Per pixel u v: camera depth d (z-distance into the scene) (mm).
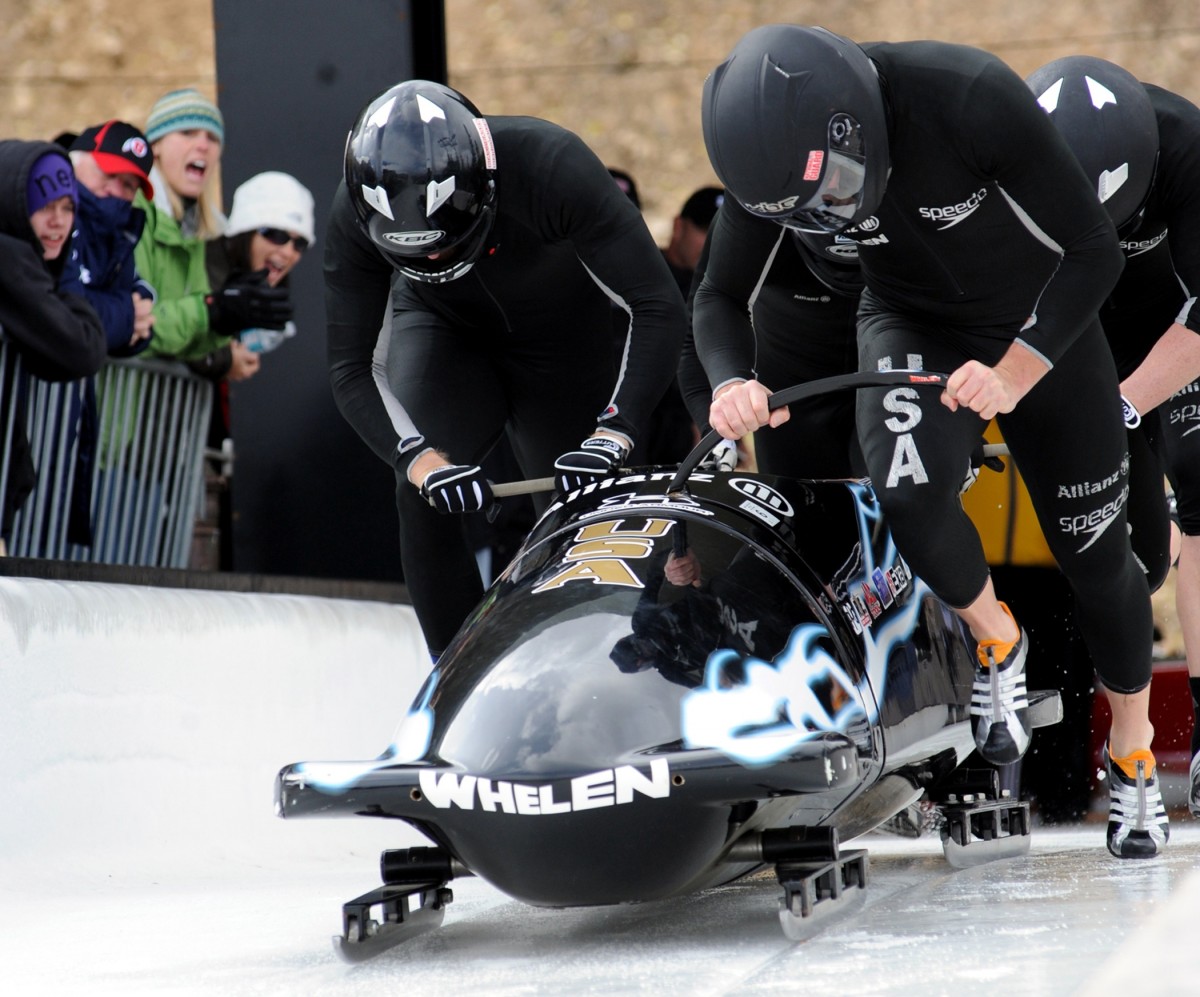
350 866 18859
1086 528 13711
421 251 13000
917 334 13102
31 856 15992
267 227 24156
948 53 12062
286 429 24438
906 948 9422
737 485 12547
